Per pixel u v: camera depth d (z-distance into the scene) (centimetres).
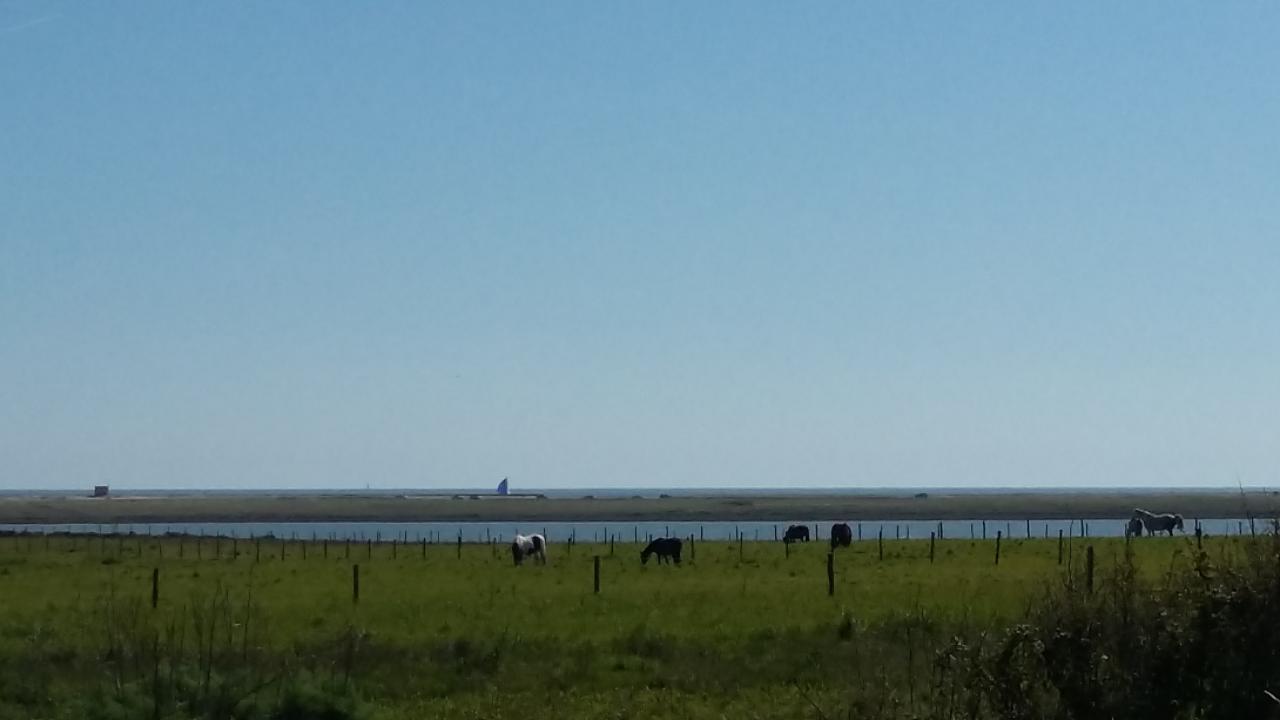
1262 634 1454
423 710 2288
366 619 3541
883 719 1677
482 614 3675
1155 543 6356
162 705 1839
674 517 19750
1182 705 1460
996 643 1631
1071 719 1466
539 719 2212
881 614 3362
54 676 2403
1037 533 13250
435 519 19838
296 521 19850
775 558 6400
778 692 2402
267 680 1978
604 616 3594
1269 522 1567
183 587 4753
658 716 2234
